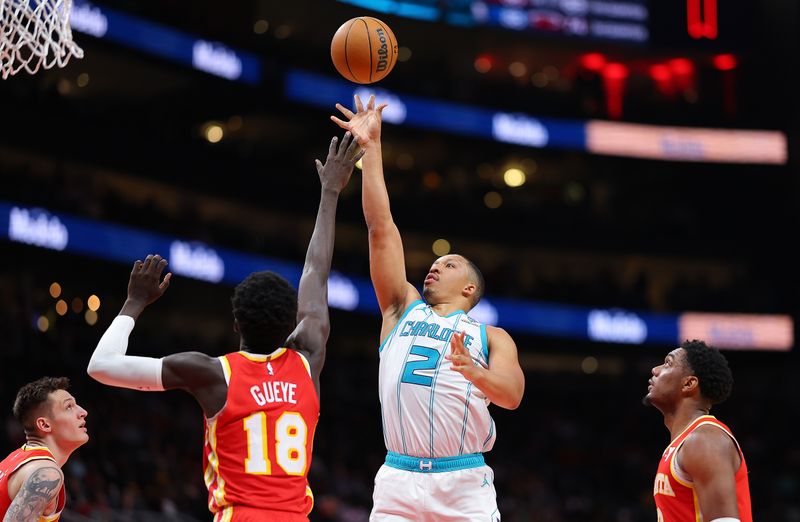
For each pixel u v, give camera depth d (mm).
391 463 4879
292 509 3994
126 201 21922
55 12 5523
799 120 29109
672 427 4844
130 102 24297
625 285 28188
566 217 27750
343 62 5430
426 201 26375
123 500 14320
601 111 28453
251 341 4199
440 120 25938
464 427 4773
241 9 25094
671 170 29234
